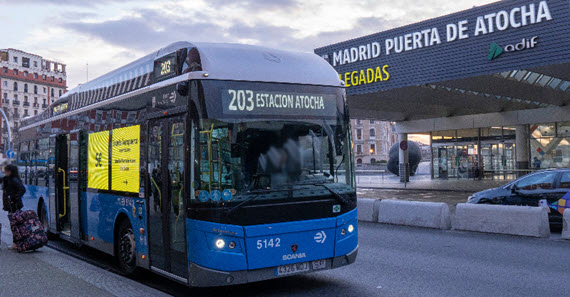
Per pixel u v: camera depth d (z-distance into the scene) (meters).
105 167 8.01
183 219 5.70
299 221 5.75
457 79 18.12
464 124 31.56
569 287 6.45
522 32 16.20
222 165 5.46
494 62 17.00
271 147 5.72
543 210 10.49
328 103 6.23
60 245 11.09
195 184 5.49
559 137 27.81
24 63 109.62
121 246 7.55
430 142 36.09
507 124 29.42
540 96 22.69
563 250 9.07
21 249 8.91
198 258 5.47
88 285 6.24
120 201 7.44
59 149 10.26
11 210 9.02
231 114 5.60
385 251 9.30
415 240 10.50
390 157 46.94
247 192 5.50
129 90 7.35
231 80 5.70
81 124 9.11
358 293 6.32
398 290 6.43
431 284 6.71
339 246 6.06
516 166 29.62
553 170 11.77
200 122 5.50
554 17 15.38
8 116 104.69
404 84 19.86
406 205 12.80
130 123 7.16
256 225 5.50
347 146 6.30
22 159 13.02
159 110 6.33
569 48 15.08
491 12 17.00
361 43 21.52
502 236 10.76
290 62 6.23
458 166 34.53
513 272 7.36
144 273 7.42
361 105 26.34
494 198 12.39
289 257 5.68
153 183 6.45
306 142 5.95
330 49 22.92
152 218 6.49
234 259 5.39
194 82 5.60
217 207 5.38
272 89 5.88
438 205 12.09
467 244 9.88
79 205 9.11
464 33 17.84
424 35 19.08
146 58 6.99
